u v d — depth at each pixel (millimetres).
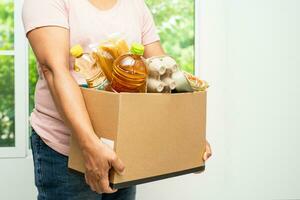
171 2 1499
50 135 810
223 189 1495
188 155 767
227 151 1484
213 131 1465
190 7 1507
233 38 1445
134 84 671
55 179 816
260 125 1489
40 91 840
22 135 1365
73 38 775
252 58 1460
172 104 709
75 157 719
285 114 1496
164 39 1508
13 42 1390
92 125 685
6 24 1388
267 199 1522
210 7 1434
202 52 1441
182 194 1460
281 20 1456
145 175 679
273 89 1479
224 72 1454
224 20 1441
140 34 904
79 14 774
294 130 1505
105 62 725
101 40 795
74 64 773
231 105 1469
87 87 733
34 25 715
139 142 659
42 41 710
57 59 699
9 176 1336
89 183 680
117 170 629
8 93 1399
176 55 1519
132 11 891
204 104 796
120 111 621
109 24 811
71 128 668
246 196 1514
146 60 735
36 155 841
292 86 1487
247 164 1500
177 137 732
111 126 637
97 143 635
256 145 1496
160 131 694
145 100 657
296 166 1521
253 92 1473
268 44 1461
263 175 1512
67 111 664
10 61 1387
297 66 1480
